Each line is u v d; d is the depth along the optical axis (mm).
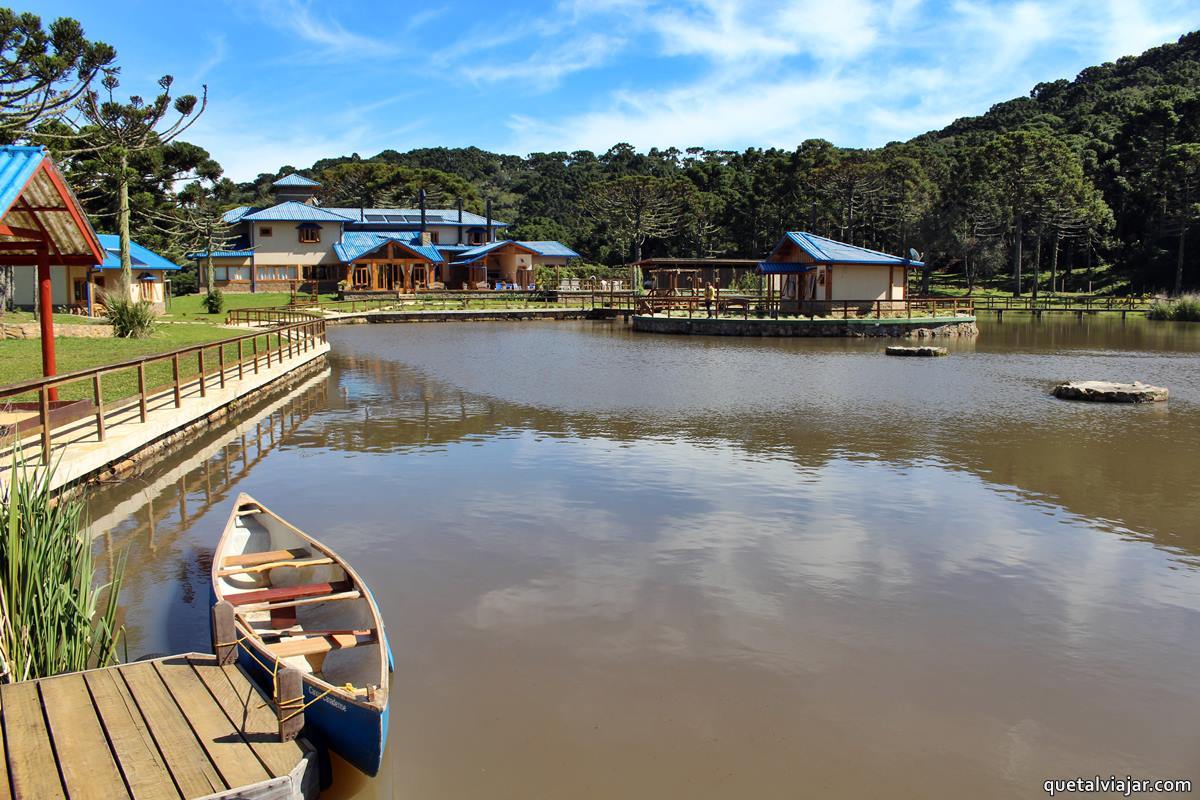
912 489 11273
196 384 17031
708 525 9641
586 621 7016
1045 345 34281
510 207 133625
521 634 6750
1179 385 21812
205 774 4211
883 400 19078
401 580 7914
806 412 17422
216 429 15703
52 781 4109
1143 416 16938
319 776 4664
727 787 4820
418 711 5578
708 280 74375
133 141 28688
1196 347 33188
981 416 16938
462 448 13906
